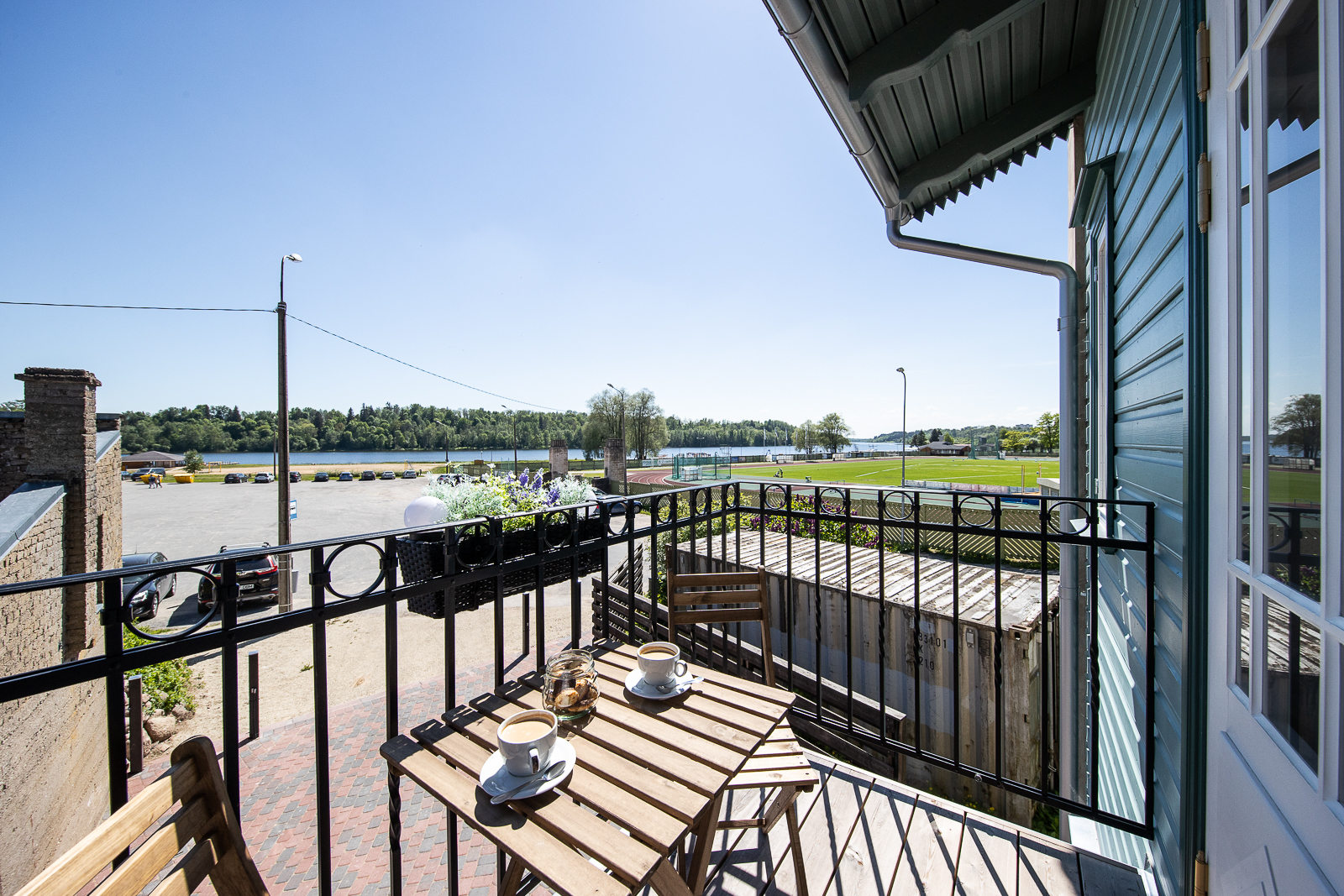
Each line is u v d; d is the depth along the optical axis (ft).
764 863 6.51
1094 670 6.70
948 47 7.97
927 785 17.11
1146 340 7.32
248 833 14.40
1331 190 2.88
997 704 7.03
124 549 59.31
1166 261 6.21
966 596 18.61
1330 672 2.90
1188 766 5.00
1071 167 13.91
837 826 7.06
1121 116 8.54
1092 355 12.67
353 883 12.78
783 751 6.10
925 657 17.15
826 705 15.10
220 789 3.62
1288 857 3.30
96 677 3.51
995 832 6.88
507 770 4.14
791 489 8.66
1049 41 9.97
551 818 3.74
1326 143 2.90
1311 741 3.14
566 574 9.50
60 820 17.63
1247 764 3.98
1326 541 2.96
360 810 15.25
